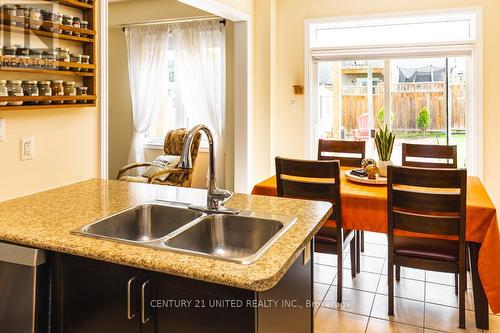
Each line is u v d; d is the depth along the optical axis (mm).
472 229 2354
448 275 3174
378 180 2943
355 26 4602
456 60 4316
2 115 1856
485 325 2422
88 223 1580
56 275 1418
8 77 1837
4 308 1453
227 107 5395
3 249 1438
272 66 4645
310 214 1747
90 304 1374
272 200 2008
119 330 1337
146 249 1319
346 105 4762
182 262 1210
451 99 4371
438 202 2324
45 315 1432
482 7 4000
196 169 5578
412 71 4488
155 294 1275
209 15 5266
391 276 2537
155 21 5547
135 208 1828
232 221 1742
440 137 4449
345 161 3814
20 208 1775
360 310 2650
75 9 2154
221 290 1186
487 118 4059
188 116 5574
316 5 4582
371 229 2607
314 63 4781
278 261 1223
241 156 4559
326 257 3562
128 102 5941
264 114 4664
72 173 2234
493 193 4090
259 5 4566
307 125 4730
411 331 2406
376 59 4523
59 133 2139
